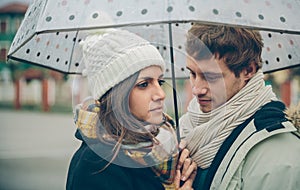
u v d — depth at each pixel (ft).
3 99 61.41
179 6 4.50
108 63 5.00
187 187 5.44
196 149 5.60
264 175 5.32
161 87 5.18
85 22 4.68
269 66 6.74
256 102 5.65
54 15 4.86
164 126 5.30
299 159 5.35
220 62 5.66
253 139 5.40
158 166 5.23
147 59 4.97
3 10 53.01
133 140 5.09
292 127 5.53
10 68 60.75
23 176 26.04
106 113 5.08
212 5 4.62
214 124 5.58
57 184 24.43
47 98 59.31
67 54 6.40
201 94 5.65
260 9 4.85
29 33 5.08
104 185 5.11
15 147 35.58
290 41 6.56
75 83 5.38
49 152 33.53
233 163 5.42
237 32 5.62
